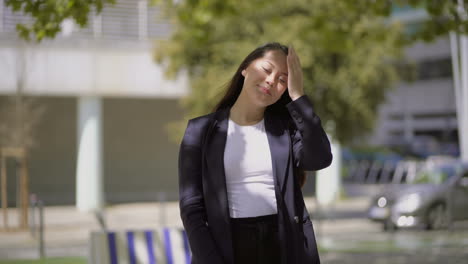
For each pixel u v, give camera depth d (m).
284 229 3.21
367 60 19.53
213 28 18.56
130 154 27.31
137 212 21.61
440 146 45.47
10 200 25.16
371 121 20.28
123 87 22.14
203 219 3.24
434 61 51.56
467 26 8.74
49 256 12.02
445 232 15.85
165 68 20.34
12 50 20.05
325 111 19.61
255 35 18.62
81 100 22.08
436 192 16.22
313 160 3.24
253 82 3.31
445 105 51.22
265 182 3.26
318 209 15.63
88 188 22.17
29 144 17.34
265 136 3.33
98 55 21.89
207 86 18.38
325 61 19.14
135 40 22.28
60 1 6.81
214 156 3.26
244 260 3.21
